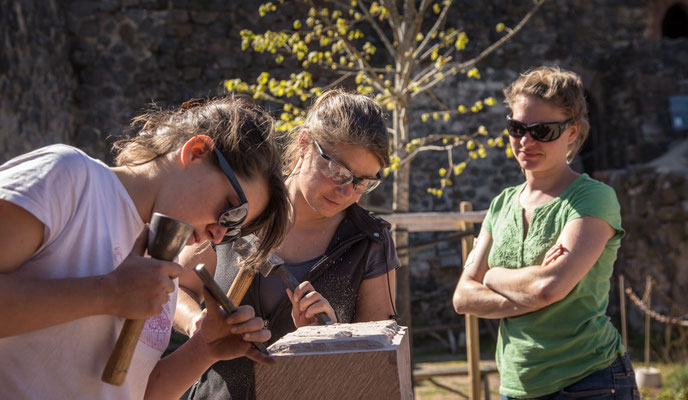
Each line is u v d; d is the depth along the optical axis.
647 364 7.93
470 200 11.60
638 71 12.02
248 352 1.46
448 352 10.13
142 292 1.16
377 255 2.13
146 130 1.46
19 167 1.20
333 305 2.05
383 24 10.91
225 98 1.57
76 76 10.38
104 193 1.28
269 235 1.54
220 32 10.71
